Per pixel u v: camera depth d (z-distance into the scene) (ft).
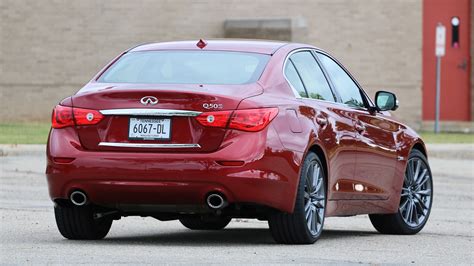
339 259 51.26
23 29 185.47
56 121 55.47
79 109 54.95
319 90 60.44
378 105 65.92
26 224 67.26
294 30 181.57
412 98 189.26
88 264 47.91
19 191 91.76
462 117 193.26
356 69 188.85
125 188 53.62
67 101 55.52
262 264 48.52
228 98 53.42
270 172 53.31
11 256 50.60
